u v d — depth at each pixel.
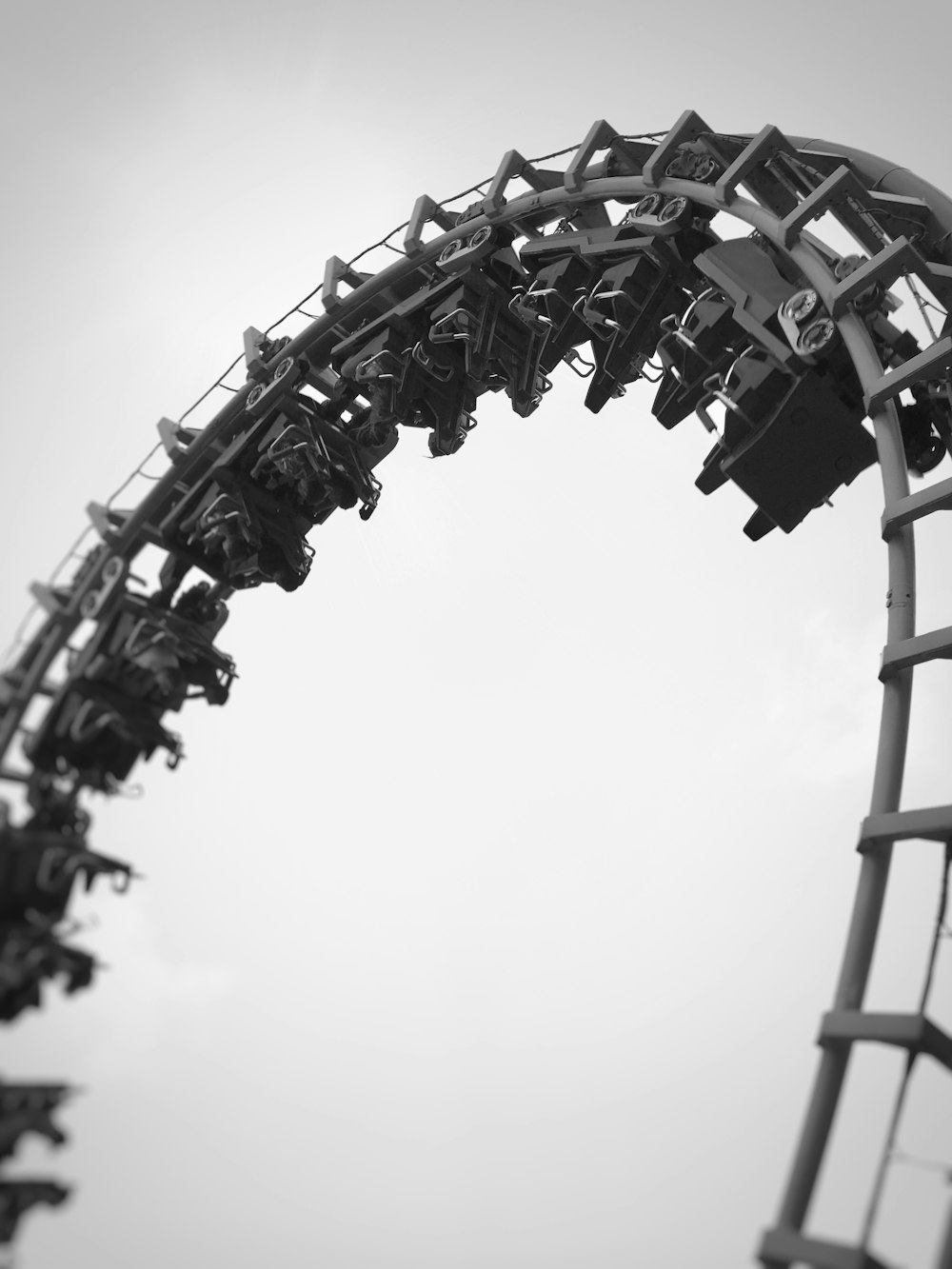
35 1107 13.25
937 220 16.92
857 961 12.66
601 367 20.73
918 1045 11.51
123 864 15.83
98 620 18.86
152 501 20.33
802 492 17.62
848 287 15.96
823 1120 11.77
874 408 15.63
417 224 21.19
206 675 19.67
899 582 14.85
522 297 20.47
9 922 15.09
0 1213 12.80
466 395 22.06
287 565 21.44
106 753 18.38
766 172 18.12
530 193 20.31
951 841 12.92
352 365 21.38
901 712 14.15
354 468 21.91
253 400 21.16
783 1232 11.14
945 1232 10.57
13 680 18.27
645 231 18.89
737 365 17.27
